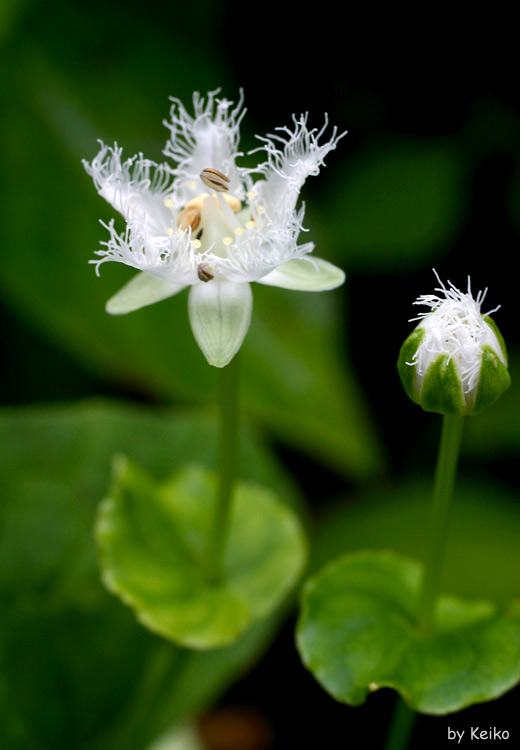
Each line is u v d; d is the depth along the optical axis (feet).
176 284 0.76
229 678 0.88
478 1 1.05
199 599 0.82
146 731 0.87
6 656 0.87
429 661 0.77
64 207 1.01
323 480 1.02
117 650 0.89
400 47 1.08
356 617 0.78
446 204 1.04
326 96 1.10
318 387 0.99
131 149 1.03
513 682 0.76
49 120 1.02
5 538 0.90
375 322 1.09
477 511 0.98
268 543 0.84
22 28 1.05
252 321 0.99
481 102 1.09
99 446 0.92
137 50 1.09
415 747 0.91
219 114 0.79
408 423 1.06
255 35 1.11
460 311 0.72
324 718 0.94
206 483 0.85
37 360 1.00
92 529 0.91
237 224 0.76
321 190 1.07
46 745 0.87
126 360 0.98
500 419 1.02
